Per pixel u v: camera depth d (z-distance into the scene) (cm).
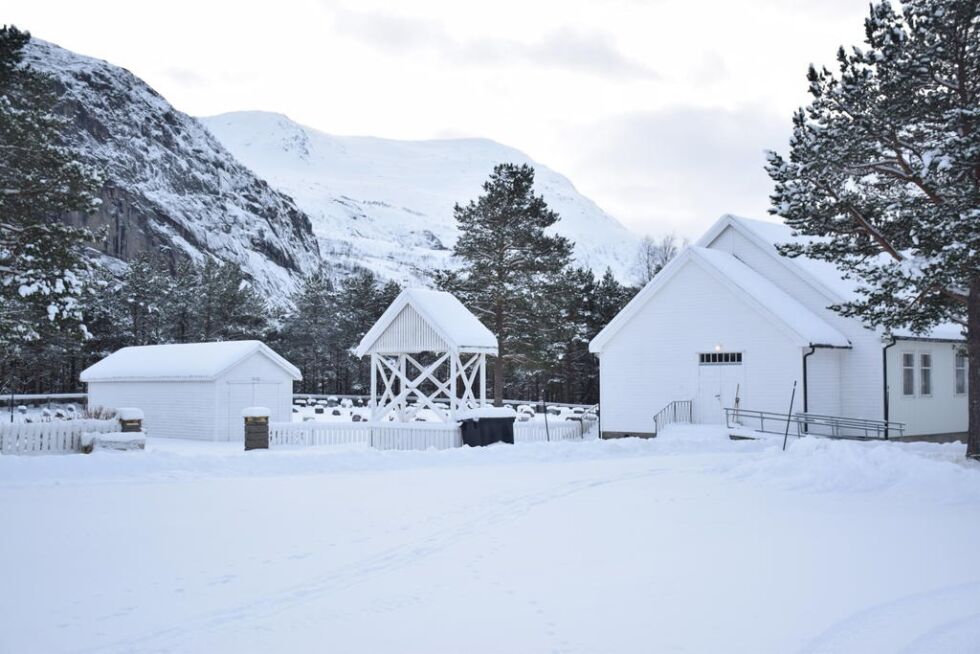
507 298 4834
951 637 783
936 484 1697
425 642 766
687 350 3672
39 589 940
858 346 3466
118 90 17700
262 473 2031
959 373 3931
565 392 7544
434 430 2991
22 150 2822
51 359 6662
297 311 9081
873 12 2358
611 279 7569
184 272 8306
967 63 2328
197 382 4306
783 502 1573
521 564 1066
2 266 2820
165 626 814
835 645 759
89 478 1875
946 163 2262
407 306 3256
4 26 2850
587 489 1747
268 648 750
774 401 3419
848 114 2417
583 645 756
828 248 2556
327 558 1097
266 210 19675
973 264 2214
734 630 798
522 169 4988
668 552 1134
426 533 1261
